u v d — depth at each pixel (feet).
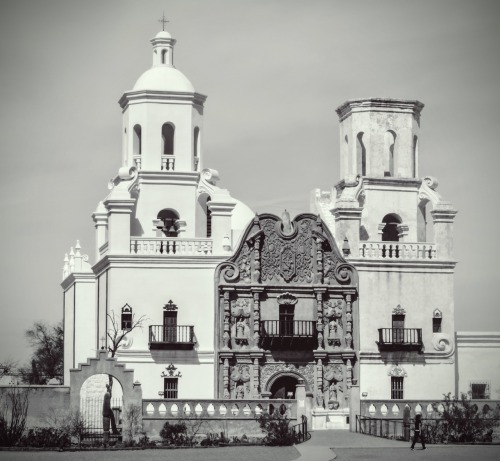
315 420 286.87
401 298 309.22
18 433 243.60
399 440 249.75
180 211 314.35
